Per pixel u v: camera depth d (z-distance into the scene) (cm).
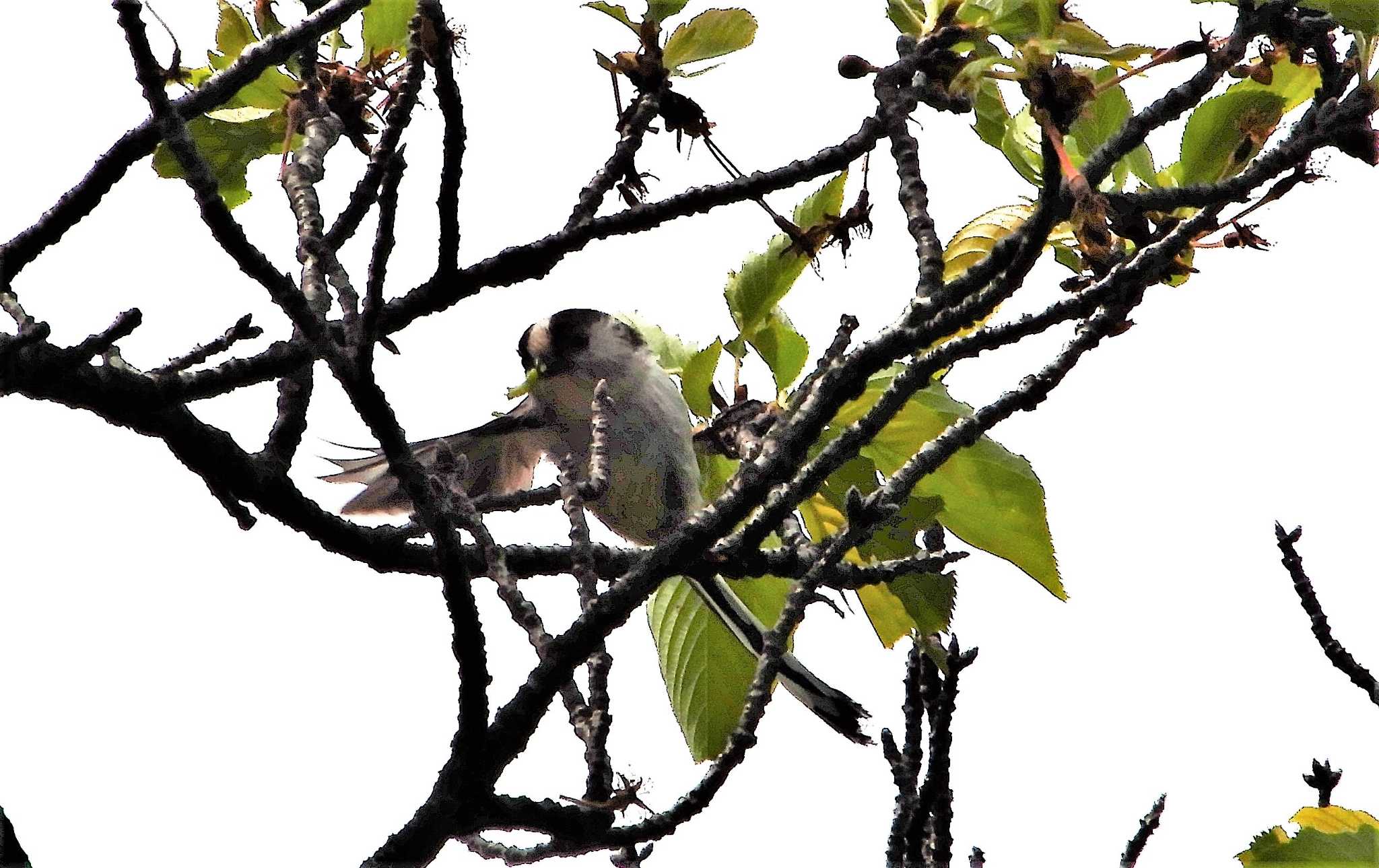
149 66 476
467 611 542
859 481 695
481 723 556
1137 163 579
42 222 608
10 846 516
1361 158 534
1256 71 535
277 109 687
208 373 632
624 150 628
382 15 674
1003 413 601
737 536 636
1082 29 489
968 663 682
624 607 587
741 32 622
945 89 557
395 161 520
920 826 673
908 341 576
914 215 589
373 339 525
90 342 596
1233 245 566
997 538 707
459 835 557
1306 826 593
